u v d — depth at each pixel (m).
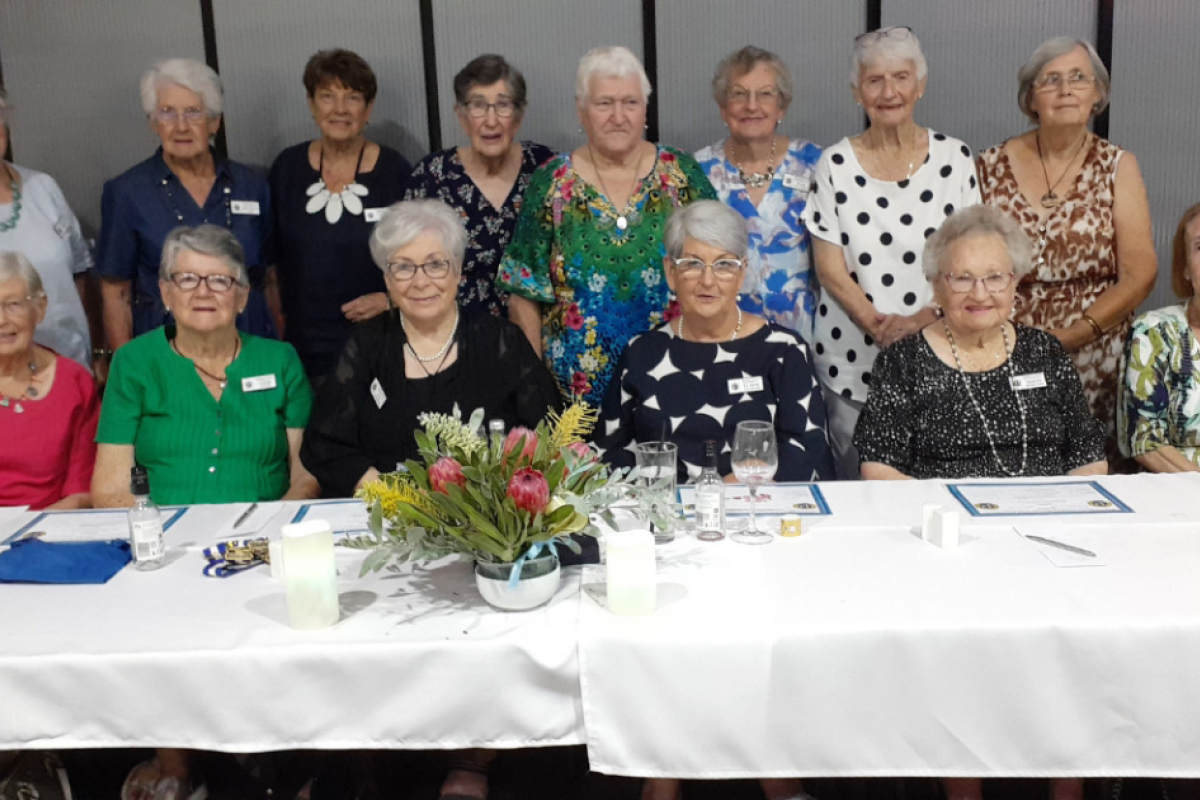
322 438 2.64
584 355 3.11
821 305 3.36
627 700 1.64
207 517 2.29
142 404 2.66
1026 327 2.66
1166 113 3.88
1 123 3.37
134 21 3.95
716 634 1.62
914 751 1.65
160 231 3.41
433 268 2.55
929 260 2.62
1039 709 1.63
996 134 3.95
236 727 1.66
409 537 1.71
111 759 2.32
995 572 1.82
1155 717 1.62
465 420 2.65
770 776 1.67
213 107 3.36
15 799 2.06
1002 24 3.86
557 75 4.00
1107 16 3.80
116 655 1.64
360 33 3.97
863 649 1.62
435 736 1.67
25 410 2.69
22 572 1.95
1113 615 1.62
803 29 3.91
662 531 1.97
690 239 2.54
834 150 3.26
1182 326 2.76
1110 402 3.33
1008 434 2.56
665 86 3.98
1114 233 3.23
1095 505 2.14
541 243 3.14
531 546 1.71
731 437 2.59
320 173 3.56
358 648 1.64
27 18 3.94
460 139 4.04
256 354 2.71
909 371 2.62
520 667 1.64
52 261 3.46
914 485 2.31
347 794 2.21
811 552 1.94
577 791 2.24
